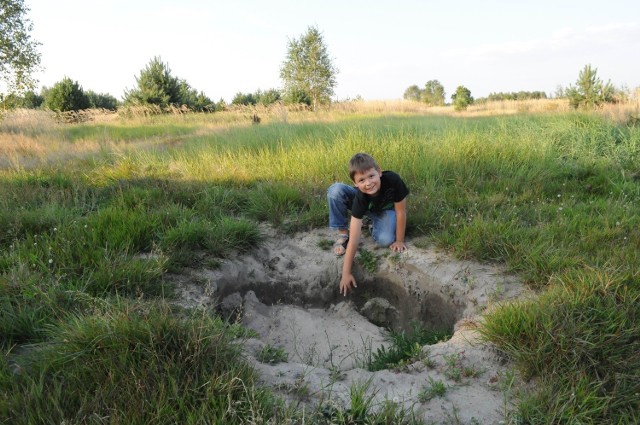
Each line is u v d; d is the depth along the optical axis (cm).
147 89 2717
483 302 356
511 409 251
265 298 439
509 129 880
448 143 687
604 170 621
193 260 413
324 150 730
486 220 446
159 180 647
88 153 905
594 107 1692
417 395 264
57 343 273
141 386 234
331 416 242
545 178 597
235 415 227
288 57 3173
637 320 281
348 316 431
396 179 418
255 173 675
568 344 268
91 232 424
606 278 311
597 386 247
